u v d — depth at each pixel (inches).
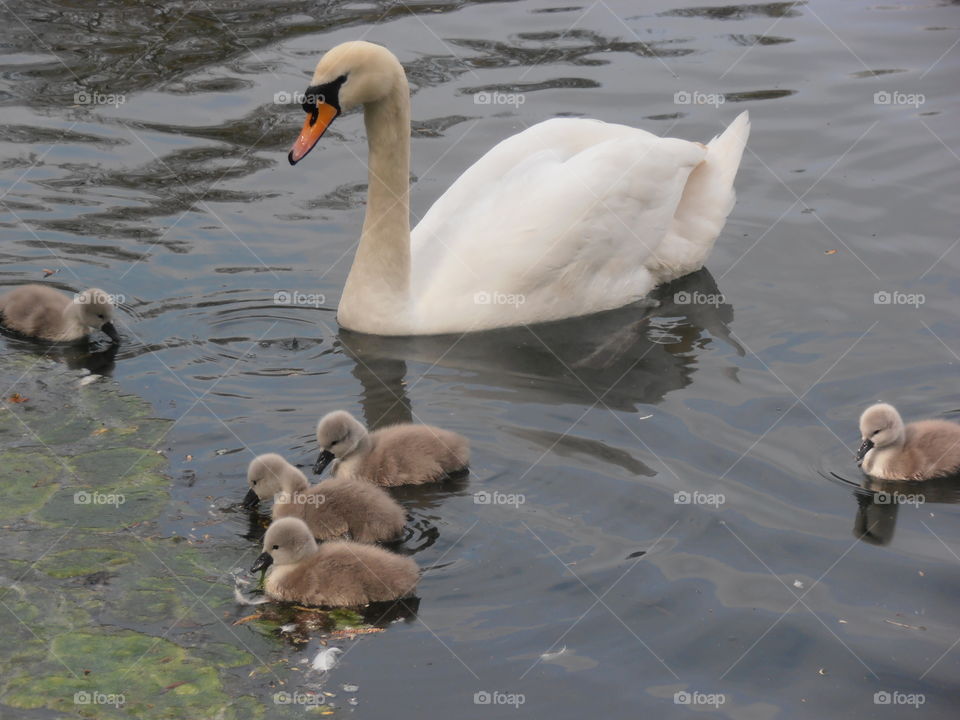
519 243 418.0
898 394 370.3
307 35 625.0
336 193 502.0
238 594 288.0
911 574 292.5
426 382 384.2
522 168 439.5
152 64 592.7
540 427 354.9
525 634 270.7
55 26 627.5
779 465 335.9
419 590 286.8
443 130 540.1
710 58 605.6
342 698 252.5
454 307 417.1
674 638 269.4
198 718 248.5
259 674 260.8
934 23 640.4
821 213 486.6
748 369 387.2
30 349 402.9
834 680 257.9
